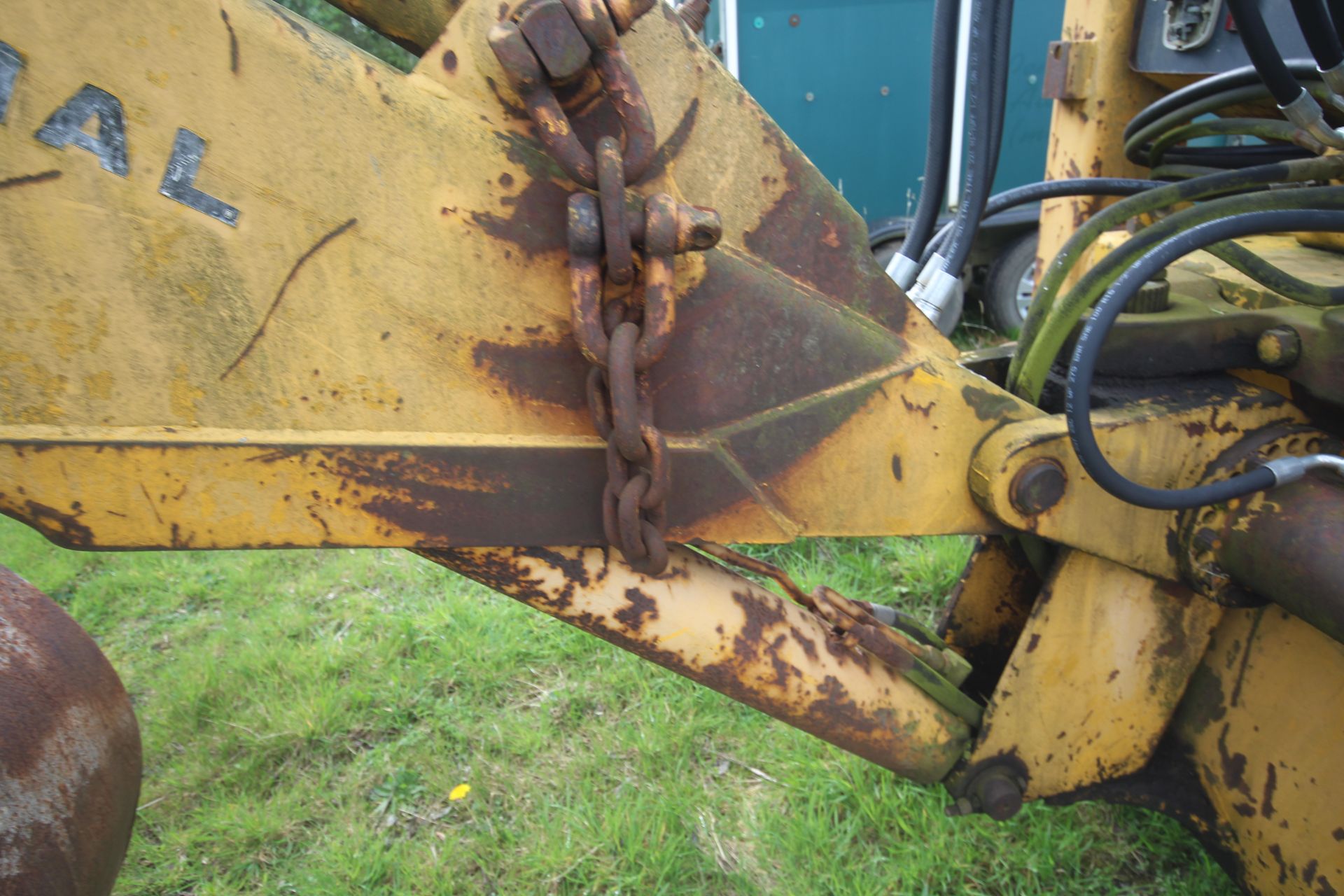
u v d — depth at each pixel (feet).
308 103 2.76
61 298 2.81
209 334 2.93
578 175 2.69
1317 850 4.64
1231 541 4.17
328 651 8.68
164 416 2.99
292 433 3.08
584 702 7.95
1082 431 3.57
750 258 3.32
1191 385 4.58
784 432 3.55
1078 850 6.20
